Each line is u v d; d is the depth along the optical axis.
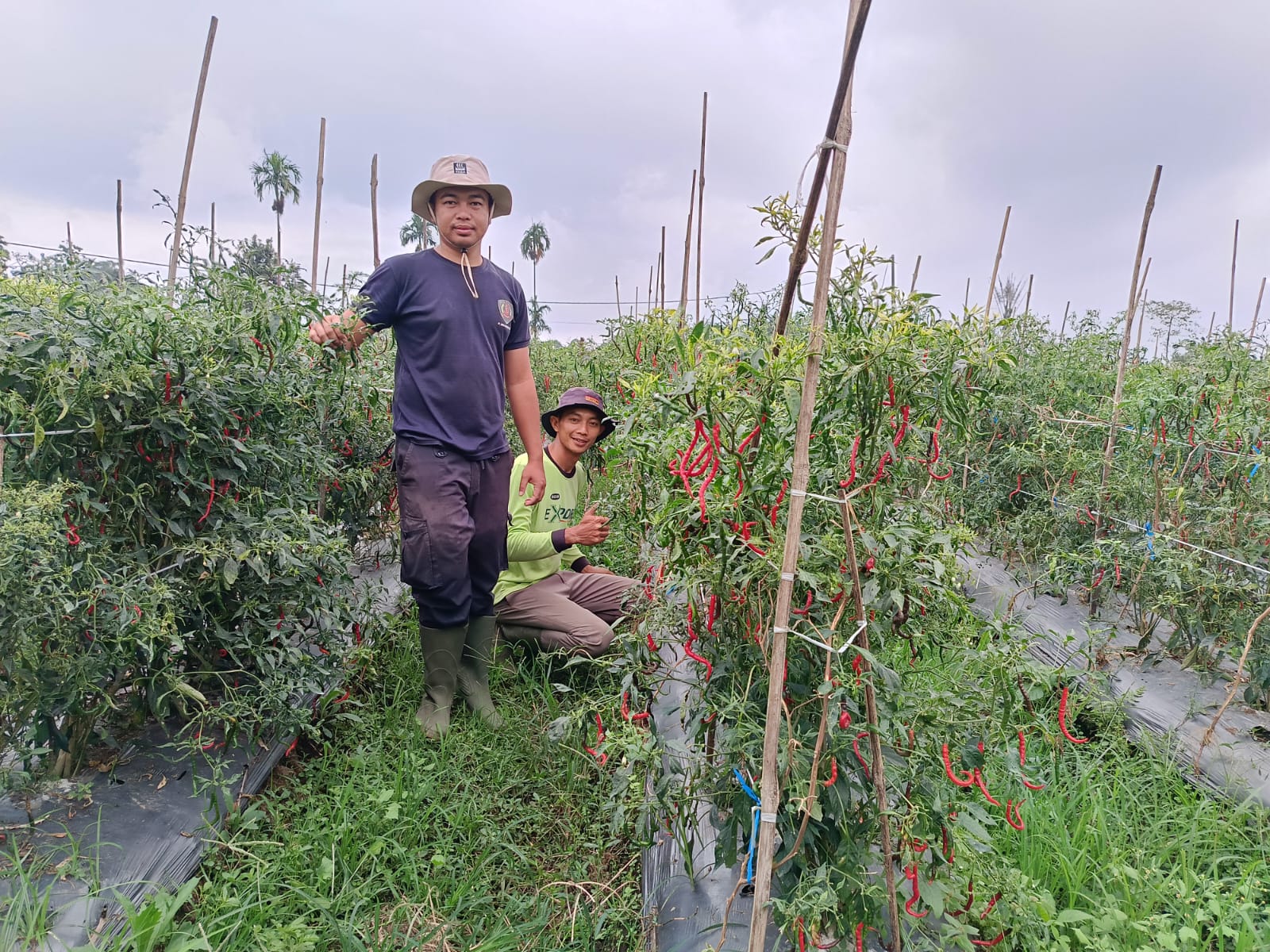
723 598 1.81
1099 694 2.84
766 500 1.70
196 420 2.51
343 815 2.47
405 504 3.07
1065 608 4.21
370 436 4.29
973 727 1.75
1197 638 3.38
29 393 2.21
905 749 1.74
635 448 1.98
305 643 3.07
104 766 2.52
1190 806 2.52
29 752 2.20
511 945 2.14
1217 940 2.02
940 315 1.79
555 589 3.75
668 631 2.06
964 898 1.86
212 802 2.38
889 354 1.58
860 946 1.71
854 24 1.21
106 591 2.15
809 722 1.75
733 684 1.80
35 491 1.92
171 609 2.31
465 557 3.09
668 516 1.81
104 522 2.43
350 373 3.59
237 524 2.58
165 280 2.59
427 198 3.09
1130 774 2.71
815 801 1.60
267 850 2.36
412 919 2.20
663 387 1.77
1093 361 5.90
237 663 2.74
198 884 2.25
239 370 2.61
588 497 4.66
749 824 1.82
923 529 1.73
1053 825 2.32
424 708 3.20
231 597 2.73
